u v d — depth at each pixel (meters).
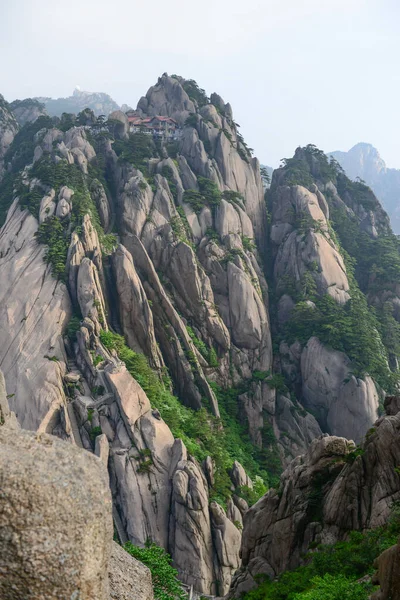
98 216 122.75
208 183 138.00
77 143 139.25
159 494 82.69
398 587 19.09
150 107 169.88
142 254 116.00
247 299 123.06
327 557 38.34
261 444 112.50
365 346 117.50
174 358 110.31
